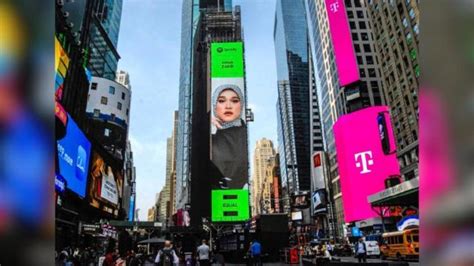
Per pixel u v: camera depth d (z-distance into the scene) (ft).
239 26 379.76
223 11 394.52
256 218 107.14
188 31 568.82
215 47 333.21
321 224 368.07
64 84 110.42
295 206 277.23
